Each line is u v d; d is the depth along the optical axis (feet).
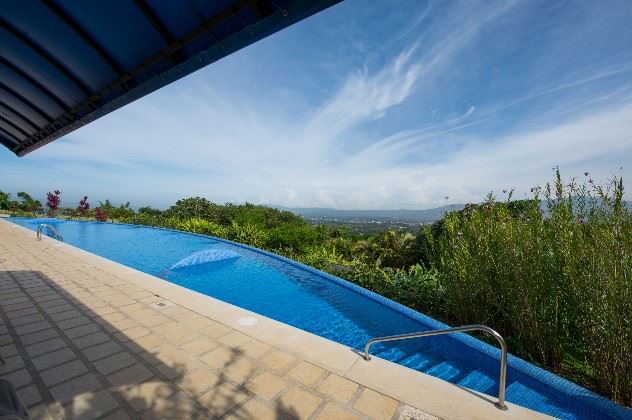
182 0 9.91
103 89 15.81
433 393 8.27
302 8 8.54
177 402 7.73
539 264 12.06
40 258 25.04
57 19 12.58
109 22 11.84
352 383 8.71
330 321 19.42
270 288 26.76
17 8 12.59
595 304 9.80
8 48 15.92
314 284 27.48
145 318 13.09
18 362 9.46
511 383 11.18
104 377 8.75
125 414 7.23
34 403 7.51
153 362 9.61
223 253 38.01
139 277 19.43
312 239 69.72
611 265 9.48
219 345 10.79
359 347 15.76
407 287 21.20
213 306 14.46
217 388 8.38
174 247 48.52
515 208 14.76
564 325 11.48
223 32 10.37
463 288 15.24
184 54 11.98
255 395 8.13
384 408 7.70
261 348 10.62
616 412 8.57
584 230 10.84
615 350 9.36
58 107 20.20
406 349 15.14
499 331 14.17
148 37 11.84
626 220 9.59
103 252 44.04
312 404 7.82
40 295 15.97
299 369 9.37
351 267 32.48
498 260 13.88
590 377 10.82
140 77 14.12
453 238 16.28
